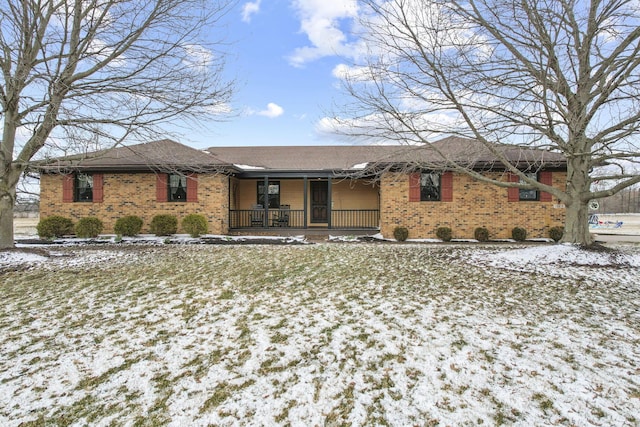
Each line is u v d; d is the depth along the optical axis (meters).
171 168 10.17
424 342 3.51
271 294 5.29
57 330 3.88
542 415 2.37
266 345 3.49
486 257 8.30
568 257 7.59
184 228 12.97
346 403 2.53
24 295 5.20
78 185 14.00
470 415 2.38
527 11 6.83
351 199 16.84
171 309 4.59
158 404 2.54
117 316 4.32
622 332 3.74
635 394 2.59
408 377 2.86
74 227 13.21
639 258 7.63
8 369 3.03
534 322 4.05
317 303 4.84
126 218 13.10
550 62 7.08
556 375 2.86
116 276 6.45
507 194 12.92
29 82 7.39
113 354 3.31
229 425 2.30
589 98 7.62
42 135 7.95
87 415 2.42
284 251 9.77
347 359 3.18
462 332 3.76
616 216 35.53
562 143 7.81
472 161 8.50
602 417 2.33
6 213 8.40
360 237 13.51
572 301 4.87
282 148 19.73
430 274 6.66
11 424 2.32
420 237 13.16
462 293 5.31
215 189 13.74
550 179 12.79
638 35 6.77
